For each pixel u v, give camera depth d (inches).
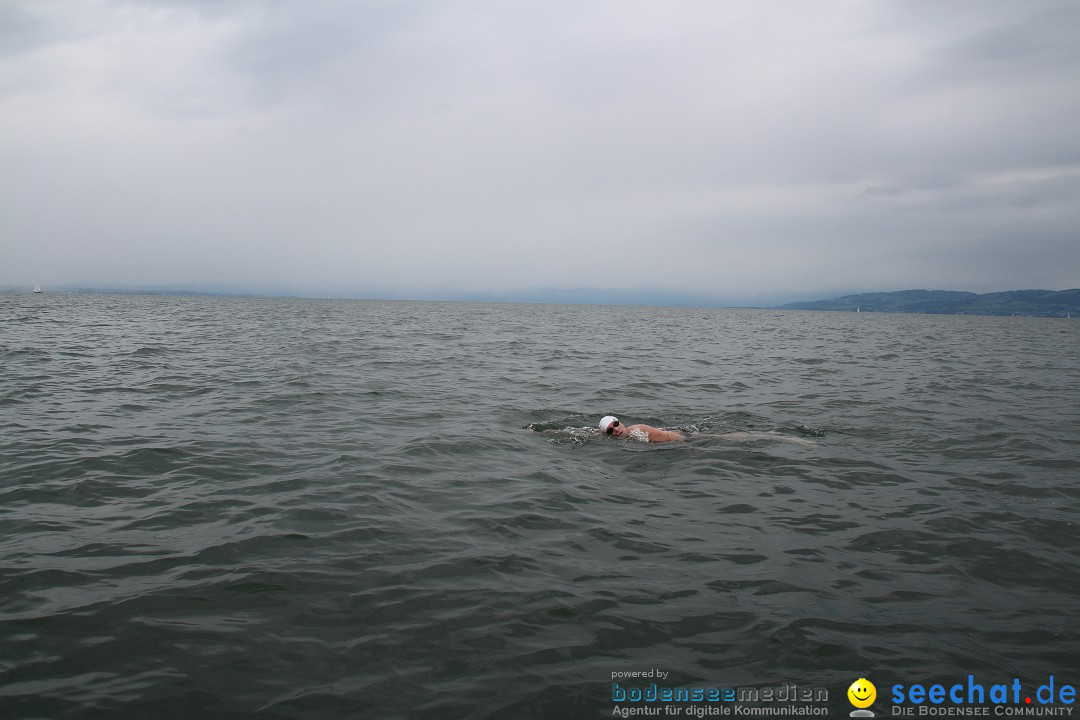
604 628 175.3
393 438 393.7
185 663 154.6
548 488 301.4
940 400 572.4
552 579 204.5
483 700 143.9
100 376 611.8
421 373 709.9
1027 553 232.1
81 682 146.2
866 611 187.8
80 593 187.0
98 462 322.0
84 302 3368.6
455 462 343.9
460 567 211.3
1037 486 313.1
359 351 939.3
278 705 140.4
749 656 163.5
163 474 307.1
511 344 1168.8
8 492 274.8
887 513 272.7
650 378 709.9
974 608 191.2
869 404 548.4
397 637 168.1
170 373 644.1
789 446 391.9
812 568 217.0
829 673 156.6
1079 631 179.0
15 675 147.4
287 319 1977.1
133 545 223.5
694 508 278.4
